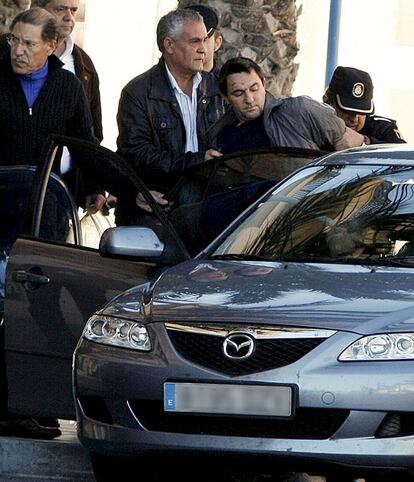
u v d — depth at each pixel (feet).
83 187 70.90
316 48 228.63
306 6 227.40
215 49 98.89
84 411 58.29
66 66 95.61
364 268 60.13
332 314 54.60
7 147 84.17
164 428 55.93
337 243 63.00
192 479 65.67
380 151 69.10
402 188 65.36
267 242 64.54
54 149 68.44
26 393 66.85
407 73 240.53
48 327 66.28
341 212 64.75
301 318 54.65
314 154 78.54
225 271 60.39
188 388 55.11
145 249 64.34
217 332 55.36
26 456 68.80
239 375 54.49
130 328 57.16
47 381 66.49
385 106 240.12
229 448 54.60
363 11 236.84
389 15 238.27
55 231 68.49
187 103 90.33
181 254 65.41
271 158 79.20
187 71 89.40
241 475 66.54
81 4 164.45
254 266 61.16
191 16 89.04
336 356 53.67
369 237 62.95
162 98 89.61
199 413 54.95
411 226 63.05
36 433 71.51
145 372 55.93
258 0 122.72
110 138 171.32
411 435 53.31
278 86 125.29
